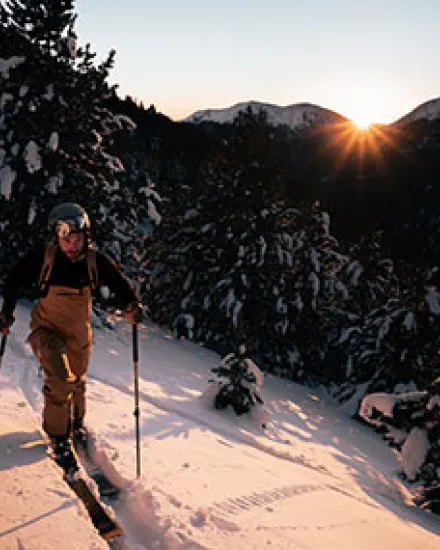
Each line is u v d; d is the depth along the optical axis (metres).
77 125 13.12
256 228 18.22
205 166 20.61
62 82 13.03
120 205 15.74
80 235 3.55
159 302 20.70
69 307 3.72
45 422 3.66
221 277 18.39
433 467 8.80
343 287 22.19
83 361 3.95
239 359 8.72
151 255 21.20
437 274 17.30
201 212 19.69
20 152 12.43
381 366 17.41
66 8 13.21
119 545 3.00
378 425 10.02
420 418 9.25
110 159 14.70
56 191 12.62
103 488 3.60
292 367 19.59
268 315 18.64
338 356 20.25
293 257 19.73
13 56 13.10
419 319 16.95
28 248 12.94
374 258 24.83
